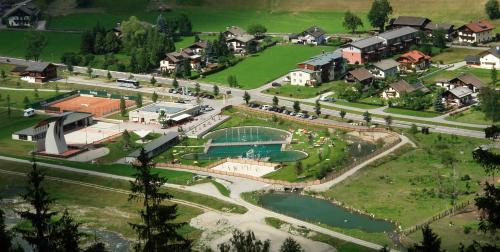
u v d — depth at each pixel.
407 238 108.06
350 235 110.94
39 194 65.94
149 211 57.53
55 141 158.88
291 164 148.75
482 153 49.81
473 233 106.31
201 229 116.75
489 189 48.56
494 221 47.72
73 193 136.62
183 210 125.56
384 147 153.88
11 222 120.69
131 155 154.50
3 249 69.44
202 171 146.62
